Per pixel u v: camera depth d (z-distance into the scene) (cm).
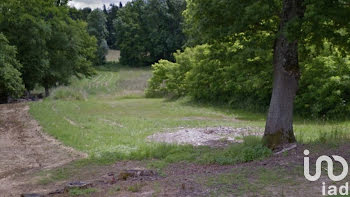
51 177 899
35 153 1217
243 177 722
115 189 718
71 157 1127
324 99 1764
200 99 3041
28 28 3722
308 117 1895
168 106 2842
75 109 2578
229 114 2217
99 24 10144
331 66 1719
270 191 614
